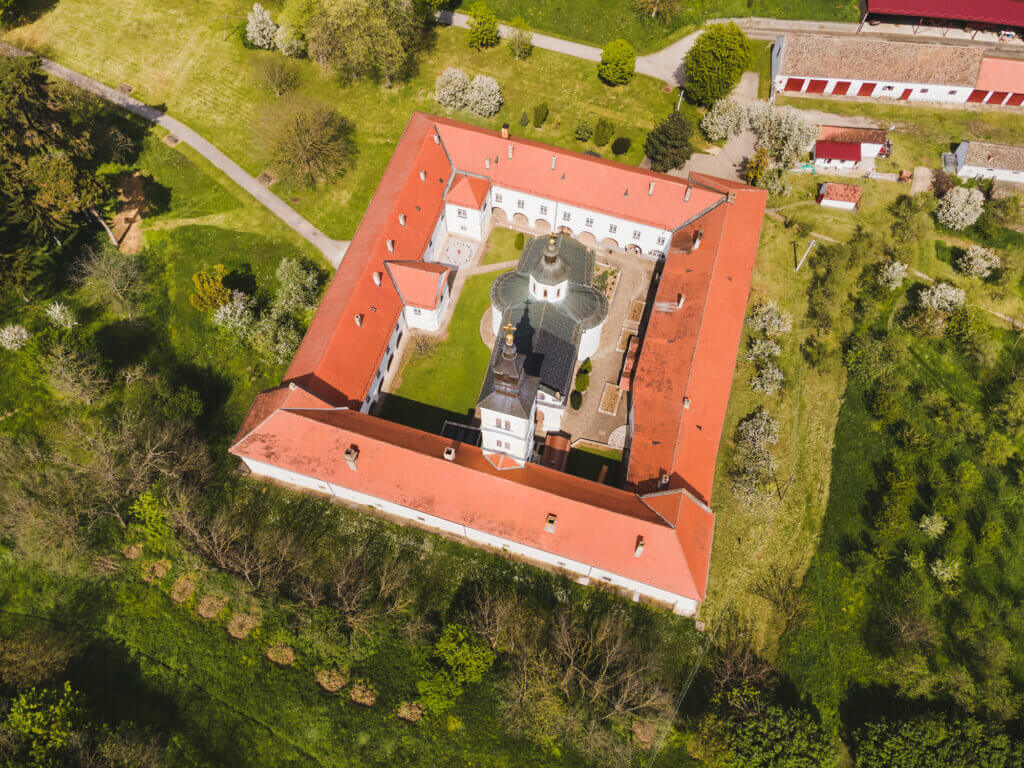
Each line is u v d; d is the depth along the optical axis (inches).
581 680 2412.6
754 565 2763.3
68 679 2456.9
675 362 2787.9
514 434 2410.2
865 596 2714.1
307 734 2401.6
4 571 2679.6
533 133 3998.5
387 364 3097.9
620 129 4015.8
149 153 3784.5
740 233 3125.0
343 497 2812.5
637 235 3385.8
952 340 3270.2
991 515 2869.1
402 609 2613.2
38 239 3102.9
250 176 3727.9
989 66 4028.1
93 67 4116.6
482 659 2413.9
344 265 3090.6
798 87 4200.3
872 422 3083.2
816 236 3612.2
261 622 2578.7
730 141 3971.5
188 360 3159.5
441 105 4062.5
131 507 2778.1
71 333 3122.5
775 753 2255.2
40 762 2206.0
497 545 2726.4
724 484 2906.0
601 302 2910.9
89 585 2652.6
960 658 2603.3
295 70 4160.9
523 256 3014.3
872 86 4138.8
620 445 2974.9
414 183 3248.0
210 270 3398.1
